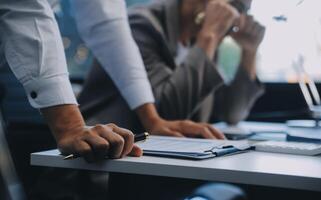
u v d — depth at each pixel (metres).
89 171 0.88
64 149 0.80
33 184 1.35
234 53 1.76
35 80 0.89
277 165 0.72
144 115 1.31
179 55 1.62
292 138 1.11
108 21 1.34
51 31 0.92
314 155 0.84
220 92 1.75
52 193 1.06
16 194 0.58
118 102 1.43
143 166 0.73
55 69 0.90
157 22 1.54
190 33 1.62
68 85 0.90
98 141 0.75
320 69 1.70
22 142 1.54
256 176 0.66
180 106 1.44
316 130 1.13
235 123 1.73
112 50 1.34
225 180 0.67
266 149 0.89
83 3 1.35
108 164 0.76
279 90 1.92
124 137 0.78
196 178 0.69
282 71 1.80
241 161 0.75
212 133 1.15
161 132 1.22
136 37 1.51
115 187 0.85
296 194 0.77
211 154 0.78
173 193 0.85
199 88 1.44
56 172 1.09
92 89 1.47
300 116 1.89
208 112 1.70
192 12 1.59
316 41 1.65
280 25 1.67
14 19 0.92
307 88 1.78
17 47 0.90
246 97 1.75
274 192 0.79
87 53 2.12
